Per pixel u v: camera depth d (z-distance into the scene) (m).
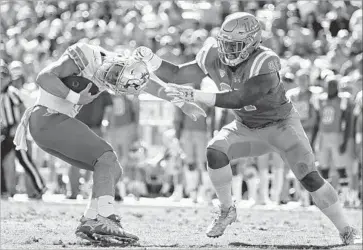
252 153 17.56
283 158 17.52
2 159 29.44
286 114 17.09
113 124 30.08
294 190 30.59
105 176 15.36
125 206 26.39
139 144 31.11
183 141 29.89
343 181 29.58
